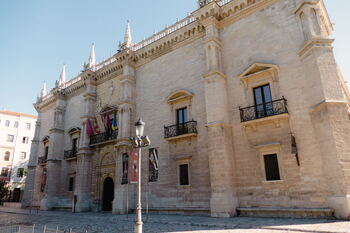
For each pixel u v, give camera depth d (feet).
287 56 53.93
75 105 107.96
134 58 85.20
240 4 62.49
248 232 34.99
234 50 62.59
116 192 74.13
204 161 61.26
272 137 52.65
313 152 47.26
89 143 91.56
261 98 56.75
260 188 52.03
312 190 46.06
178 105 70.44
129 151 76.28
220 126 56.18
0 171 170.50
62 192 100.68
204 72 66.90
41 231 43.62
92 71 97.86
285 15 56.08
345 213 40.09
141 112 79.82
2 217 74.84
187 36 72.64
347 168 41.83
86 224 53.21
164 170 68.64
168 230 40.09
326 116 44.62
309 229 34.24
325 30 60.13
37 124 128.88
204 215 57.67
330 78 46.34
